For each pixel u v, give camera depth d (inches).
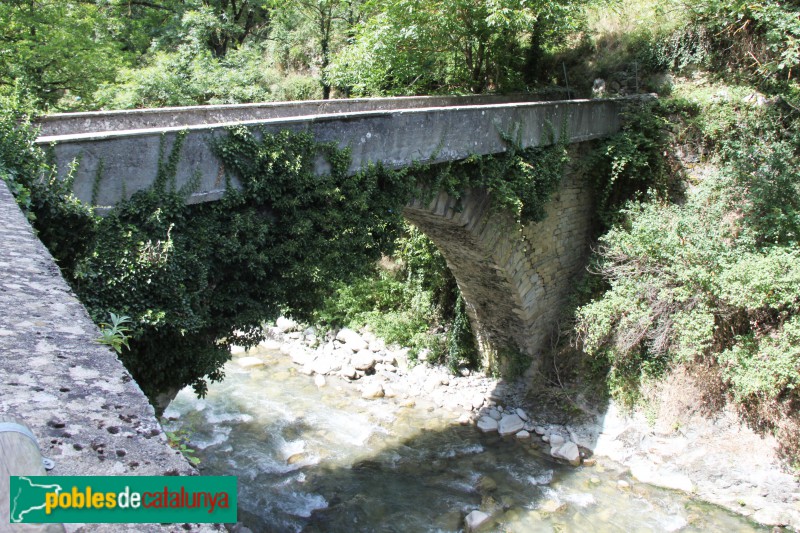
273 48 908.0
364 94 655.1
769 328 408.8
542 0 560.7
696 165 541.0
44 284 93.4
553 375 578.6
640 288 466.3
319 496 425.7
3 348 68.2
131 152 238.8
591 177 562.3
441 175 386.3
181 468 55.6
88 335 77.5
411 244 629.6
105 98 571.8
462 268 537.6
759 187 449.4
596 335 490.3
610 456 486.0
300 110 450.3
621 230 509.7
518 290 528.7
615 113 559.8
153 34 885.2
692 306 446.6
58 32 477.7
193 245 259.6
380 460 476.4
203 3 888.9
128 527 49.3
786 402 411.8
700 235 445.4
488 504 428.1
